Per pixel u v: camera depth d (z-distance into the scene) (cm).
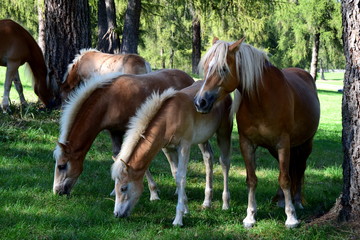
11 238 480
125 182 528
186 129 557
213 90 495
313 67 3591
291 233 528
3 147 863
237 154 1061
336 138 1475
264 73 525
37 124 1032
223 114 634
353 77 540
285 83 541
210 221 577
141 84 660
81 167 626
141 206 625
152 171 827
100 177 763
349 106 546
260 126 531
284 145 538
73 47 1197
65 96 1020
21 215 545
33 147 888
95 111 619
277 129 530
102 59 963
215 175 845
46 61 1202
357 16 533
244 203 671
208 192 640
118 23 2394
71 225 530
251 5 1912
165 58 4691
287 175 541
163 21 3212
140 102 648
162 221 572
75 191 668
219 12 1930
